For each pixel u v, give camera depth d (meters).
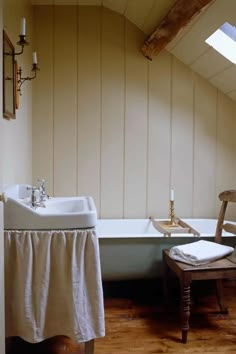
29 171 2.89
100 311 1.65
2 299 1.37
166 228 2.58
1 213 1.36
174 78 3.14
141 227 3.13
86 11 3.03
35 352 1.85
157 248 2.47
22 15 2.50
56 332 1.64
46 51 3.01
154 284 2.73
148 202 3.20
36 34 2.99
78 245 1.61
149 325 2.13
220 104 3.21
